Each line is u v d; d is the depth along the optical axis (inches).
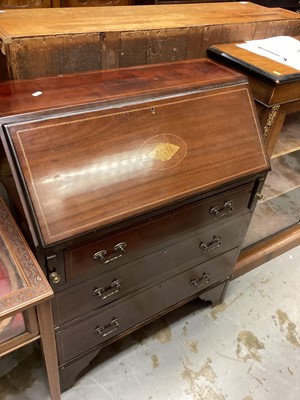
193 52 46.1
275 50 47.7
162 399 46.9
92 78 37.5
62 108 30.8
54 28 36.6
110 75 38.8
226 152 38.5
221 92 39.1
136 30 39.4
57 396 42.9
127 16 44.6
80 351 43.1
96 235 31.6
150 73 40.3
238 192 42.1
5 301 26.9
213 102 38.4
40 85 34.8
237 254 52.9
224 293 58.4
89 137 31.3
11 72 34.8
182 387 48.4
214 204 40.7
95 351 44.8
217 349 53.3
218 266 51.5
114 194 31.7
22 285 28.1
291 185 64.6
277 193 62.9
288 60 44.9
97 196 31.0
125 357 51.3
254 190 44.1
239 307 59.7
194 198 36.8
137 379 48.8
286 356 53.4
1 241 30.7
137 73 39.9
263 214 68.6
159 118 34.9
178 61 45.0
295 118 49.1
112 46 39.0
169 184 34.6
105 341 45.1
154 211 34.1
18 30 34.8
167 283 46.0
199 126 37.0
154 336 54.2
